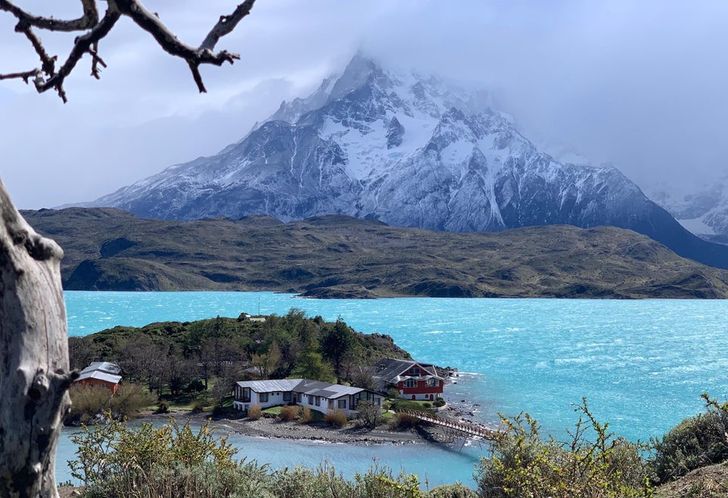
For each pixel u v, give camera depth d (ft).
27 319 17.01
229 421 248.52
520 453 35.17
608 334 583.58
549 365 405.18
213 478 40.65
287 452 199.21
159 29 17.49
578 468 28.50
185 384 304.09
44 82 18.29
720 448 46.96
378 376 310.86
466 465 185.37
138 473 40.98
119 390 249.14
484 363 417.28
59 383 17.33
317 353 317.63
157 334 369.09
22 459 16.80
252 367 317.63
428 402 284.61
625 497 27.81
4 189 16.90
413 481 33.99
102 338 344.28
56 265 18.02
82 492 42.27
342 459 190.80
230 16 18.12
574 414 250.98
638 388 317.01
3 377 16.76
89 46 18.04
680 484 40.93
